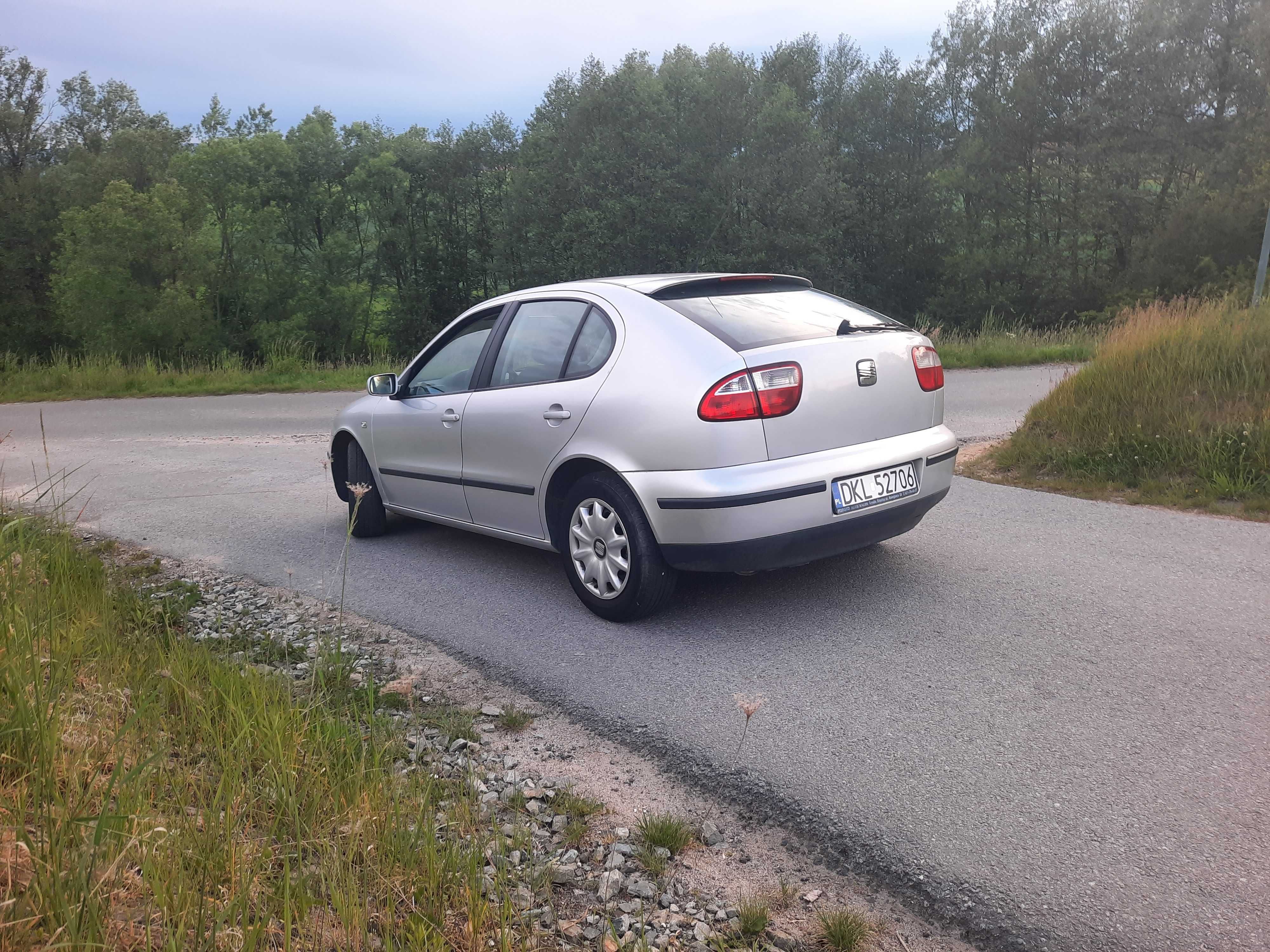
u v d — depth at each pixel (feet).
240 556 20.25
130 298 132.98
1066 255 158.92
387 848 8.11
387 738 10.73
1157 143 153.07
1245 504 20.38
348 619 15.79
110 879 6.84
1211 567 16.46
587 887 8.19
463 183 172.86
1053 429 27.32
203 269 138.21
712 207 150.71
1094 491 22.81
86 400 59.67
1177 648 12.92
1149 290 130.31
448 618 15.72
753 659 13.30
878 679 12.39
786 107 150.00
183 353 133.80
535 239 155.84
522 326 17.04
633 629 14.79
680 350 13.83
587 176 150.20
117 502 26.73
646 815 9.39
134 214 134.21
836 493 13.80
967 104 165.37
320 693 11.76
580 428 14.83
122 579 17.93
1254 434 22.88
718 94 148.46
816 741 10.78
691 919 7.77
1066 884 7.96
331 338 159.22
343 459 22.34
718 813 9.45
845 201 150.82
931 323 164.14
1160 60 150.10
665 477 13.61
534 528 16.48
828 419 13.91
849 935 7.39
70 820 6.91
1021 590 15.67
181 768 9.39
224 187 147.33
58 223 164.76
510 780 10.10
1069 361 60.59
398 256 174.91
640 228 146.61
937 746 10.50
